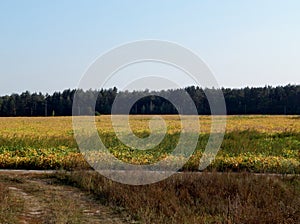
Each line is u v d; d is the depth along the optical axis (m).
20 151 19.05
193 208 10.07
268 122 38.34
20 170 16.05
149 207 9.77
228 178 12.23
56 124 39.28
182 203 10.45
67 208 9.84
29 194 11.56
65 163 16.41
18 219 8.79
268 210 9.12
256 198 10.55
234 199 10.52
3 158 17.03
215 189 11.46
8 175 14.47
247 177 12.49
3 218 8.54
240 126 31.70
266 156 18.33
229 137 23.58
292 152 20.14
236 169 15.96
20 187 12.50
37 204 10.29
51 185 12.93
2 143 21.44
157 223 8.71
